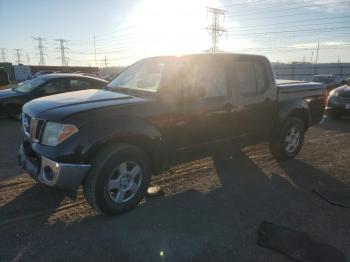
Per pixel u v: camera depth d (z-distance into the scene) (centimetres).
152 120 386
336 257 305
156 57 474
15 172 500
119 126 352
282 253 309
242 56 495
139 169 379
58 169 327
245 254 307
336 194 447
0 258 294
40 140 351
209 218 373
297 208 404
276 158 593
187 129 425
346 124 976
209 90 445
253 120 511
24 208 385
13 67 5138
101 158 346
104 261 293
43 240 322
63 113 343
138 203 389
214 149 476
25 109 405
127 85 460
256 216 381
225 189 457
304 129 618
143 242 323
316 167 562
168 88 407
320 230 352
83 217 369
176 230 346
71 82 1011
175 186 461
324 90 646
